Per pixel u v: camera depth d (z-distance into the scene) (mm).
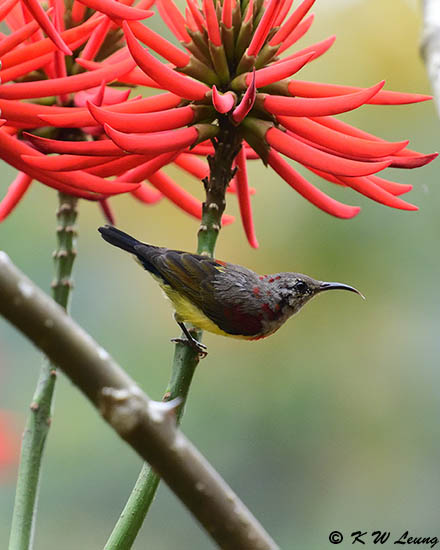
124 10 4676
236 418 10219
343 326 10047
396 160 5070
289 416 10141
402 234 9875
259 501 9977
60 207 5633
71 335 2410
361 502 9867
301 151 4832
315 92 5137
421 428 9891
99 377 2439
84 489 10352
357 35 10648
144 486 4422
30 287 2395
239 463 10078
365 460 9969
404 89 10469
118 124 4520
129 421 2447
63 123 4758
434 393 9898
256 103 4945
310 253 10000
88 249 11383
